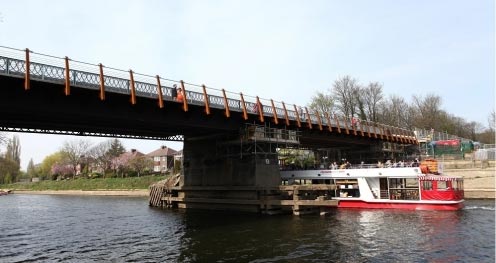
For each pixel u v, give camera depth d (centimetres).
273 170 3588
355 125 4656
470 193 4506
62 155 13088
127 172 10088
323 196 3197
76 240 2502
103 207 5053
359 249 1927
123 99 2525
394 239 2142
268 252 1902
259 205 3378
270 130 3541
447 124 9388
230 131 3541
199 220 3122
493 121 9588
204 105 2905
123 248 2170
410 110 9638
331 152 5819
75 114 2402
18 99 2161
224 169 3681
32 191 11194
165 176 8462
